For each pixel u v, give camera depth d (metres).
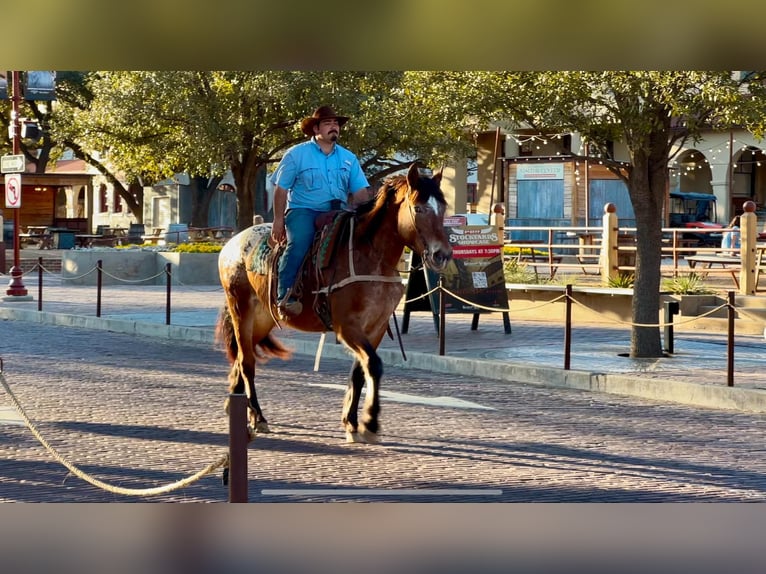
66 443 10.30
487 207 48.53
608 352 16.83
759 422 11.86
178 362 16.62
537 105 15.65
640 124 15.42
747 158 55.75
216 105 34.94
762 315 20.27
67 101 56.34
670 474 9.19
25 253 46.44
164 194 62.28
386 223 9.73
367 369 9.88
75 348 18.36
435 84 16.25
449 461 9.64
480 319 22.48
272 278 10.24
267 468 9.25
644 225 16.28
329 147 10.31
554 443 10.52
